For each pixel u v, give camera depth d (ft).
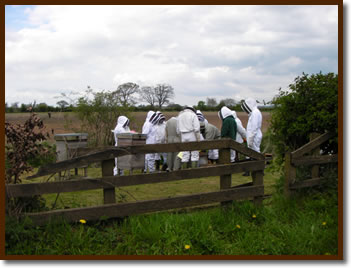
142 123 44.98
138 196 22.21
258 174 18.69
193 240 14.58
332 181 19.99
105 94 41.93
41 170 13.94
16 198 14.26
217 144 17.53
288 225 16.67
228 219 16.60
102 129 42.75
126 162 26.94
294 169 19.29
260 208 18.08
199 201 16.78
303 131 20.54
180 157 31.89
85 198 21.12
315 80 21.06
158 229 14.73
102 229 14.83
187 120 32.17
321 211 17.97
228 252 14.28
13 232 13.05
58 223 14.08
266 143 37.55
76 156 15.53
